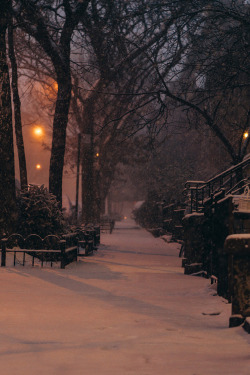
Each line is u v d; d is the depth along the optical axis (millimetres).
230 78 19812
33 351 4773
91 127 32156
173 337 5531
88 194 34375
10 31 19984
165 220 35875
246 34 19750
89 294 9281
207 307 8039
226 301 8414
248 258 6293
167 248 26016
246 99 26297
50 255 15125
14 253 13086
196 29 20312
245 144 24359
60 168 21078
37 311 7191
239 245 6223
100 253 21047
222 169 33281
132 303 8336
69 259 14859
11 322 6297
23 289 9492
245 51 19391
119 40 21875
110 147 40094
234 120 27219
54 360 4391
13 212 15273
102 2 22438
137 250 24062
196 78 20750
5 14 15969
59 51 21078
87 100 30234
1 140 15531
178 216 29422
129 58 23141
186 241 13266
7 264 13156
